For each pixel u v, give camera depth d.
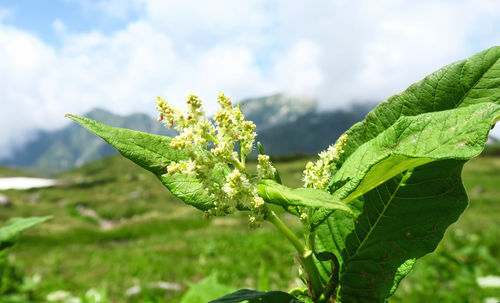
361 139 1.74
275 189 1.31
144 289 9.42
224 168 1.58
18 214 59.41
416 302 5.13
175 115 1.45
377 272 1.53
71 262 19.16
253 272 11.77
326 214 1.44
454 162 1.53
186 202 1.51
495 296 4.68
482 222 19.48
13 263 5.95
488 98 1.51
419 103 1.64
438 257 6.91
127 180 95.62
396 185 1.64
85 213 65.88
